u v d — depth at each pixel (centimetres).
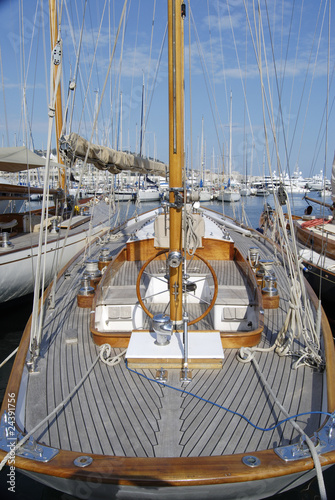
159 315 321
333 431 237
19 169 958
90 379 309
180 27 289
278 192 375
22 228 1003
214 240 589
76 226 1123
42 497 310
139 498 217
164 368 317
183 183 308
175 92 289
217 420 260
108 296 432
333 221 972
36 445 229
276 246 666
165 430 250
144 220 1080
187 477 204
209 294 483
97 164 482
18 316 777
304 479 229
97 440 242
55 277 445
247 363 332
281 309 455
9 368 578
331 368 302
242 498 226
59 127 904
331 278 725
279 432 249
